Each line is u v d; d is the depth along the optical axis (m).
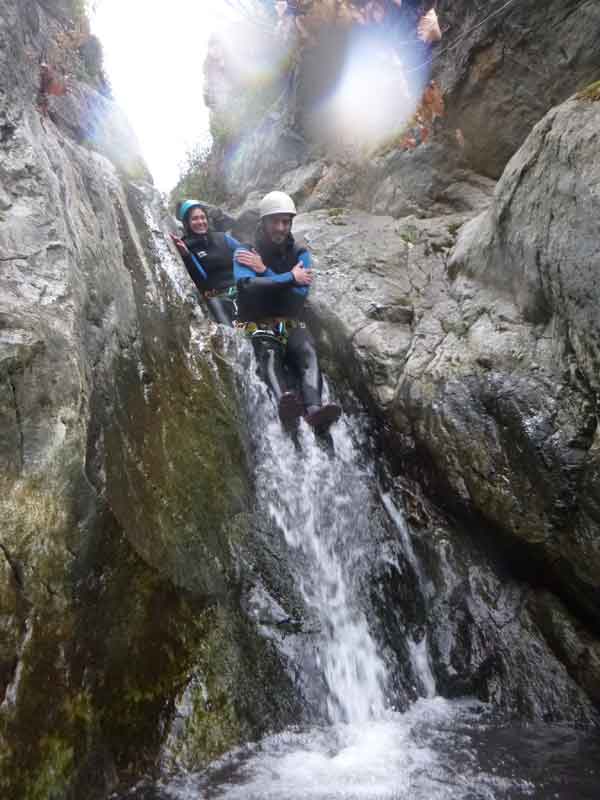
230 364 4.67
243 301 5.17
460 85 6.66
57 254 3.38
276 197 5.05
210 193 11.18
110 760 2.57
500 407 4.06
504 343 4.27
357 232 6.21
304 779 2.68
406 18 6.54
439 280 5.42
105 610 2.76
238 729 2.96
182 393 4.11
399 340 4.90
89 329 3.54
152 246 5.41
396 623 3.95
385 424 4.75
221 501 3.75
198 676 2.99
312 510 4.23
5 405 2.68
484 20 6.10
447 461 4.21
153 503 3.29
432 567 4.15
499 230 4.60
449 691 3.69
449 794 2.57
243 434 4.30
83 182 4.61
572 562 3.61
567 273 3.81
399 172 7.07
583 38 5.73
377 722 3.34
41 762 2.32
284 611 3.52
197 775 2.69
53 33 6.62
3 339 2.76
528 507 3.80
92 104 7.01
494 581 4.01
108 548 2.86
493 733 3.20
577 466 3.63
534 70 6.15
